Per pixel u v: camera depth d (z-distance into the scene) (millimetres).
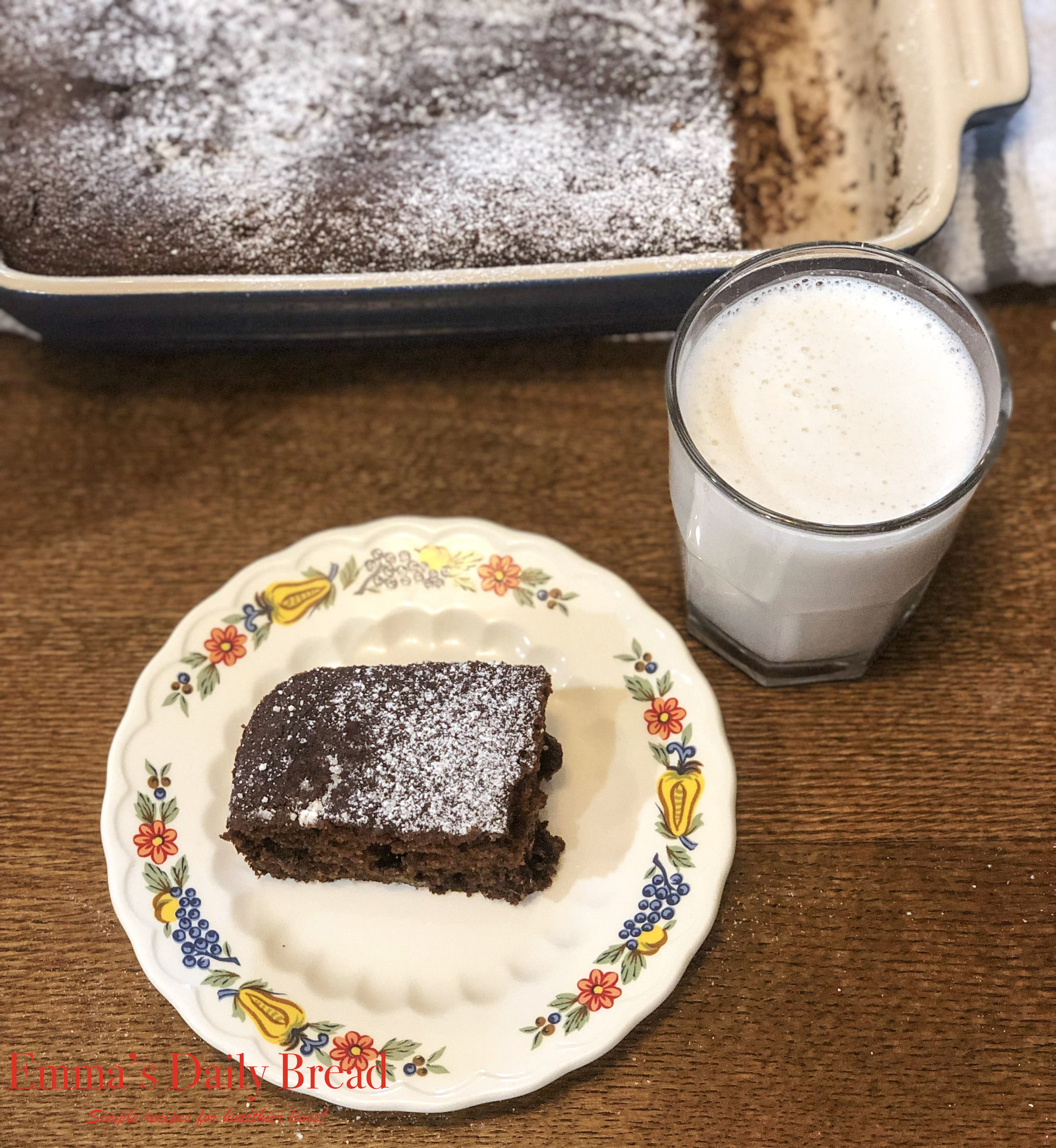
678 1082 712
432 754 739
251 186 922
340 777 732
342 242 905
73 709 859
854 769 819
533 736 751
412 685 773
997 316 986
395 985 732
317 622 863
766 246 938
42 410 986
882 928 759
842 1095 706
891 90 912
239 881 770
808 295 772
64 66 971
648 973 714
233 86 967
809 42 1007
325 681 781
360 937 750
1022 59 845
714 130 962
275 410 983
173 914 746
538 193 918
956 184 831
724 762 783
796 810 805
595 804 790
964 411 730
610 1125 700
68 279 821
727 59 992
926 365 746
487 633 865
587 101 963
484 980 733
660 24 1000
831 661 835
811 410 733
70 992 750
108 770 793
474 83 967
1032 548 895
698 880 742
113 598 903
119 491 948
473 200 913
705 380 747
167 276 849
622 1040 723
